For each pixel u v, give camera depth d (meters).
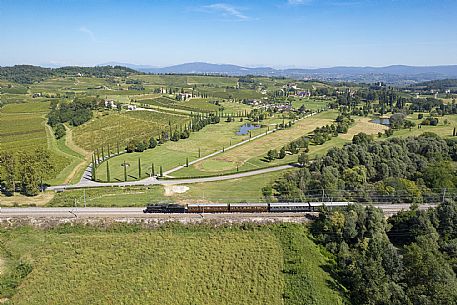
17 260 84.31
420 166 146.12
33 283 76.94
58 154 197.88
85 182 155.75
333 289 78.06
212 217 100.38
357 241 94.50
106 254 86.12
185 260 85.38
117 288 76.50
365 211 98.88
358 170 135.88
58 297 73.75
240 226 98.25
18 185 137.12
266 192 134.50
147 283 78.19
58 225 96.38
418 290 72.50
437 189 122.81
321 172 142.38
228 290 77.81
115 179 160.75
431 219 97.44
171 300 74.62
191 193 138.12
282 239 94.12
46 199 123.62
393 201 118.06
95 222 97.12
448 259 85.25
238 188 144.75
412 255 80.12
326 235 95.12
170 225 97.25
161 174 163.38
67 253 86.19
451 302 68.00
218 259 86.38
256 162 187.75
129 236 93.25
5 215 100.25
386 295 72.12
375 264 78.25
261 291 77.62
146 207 108.00
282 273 82.56
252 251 89.44
